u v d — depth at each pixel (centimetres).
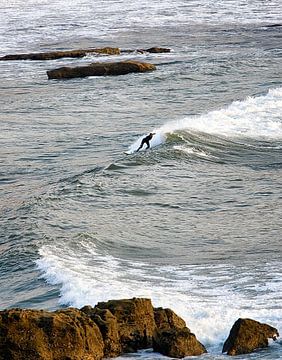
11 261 3872
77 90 10450
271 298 3238
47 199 5125
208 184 5578
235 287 3419
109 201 5112
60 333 2511
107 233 4366
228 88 9969
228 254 4009
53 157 6806
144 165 6078
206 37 16112
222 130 7188
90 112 8894
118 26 18350
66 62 13488
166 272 3684
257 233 4394
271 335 2712
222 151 6600
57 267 3688
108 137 7506
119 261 3875
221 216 4784
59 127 8131
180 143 6700
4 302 3362
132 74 11569
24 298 3353
